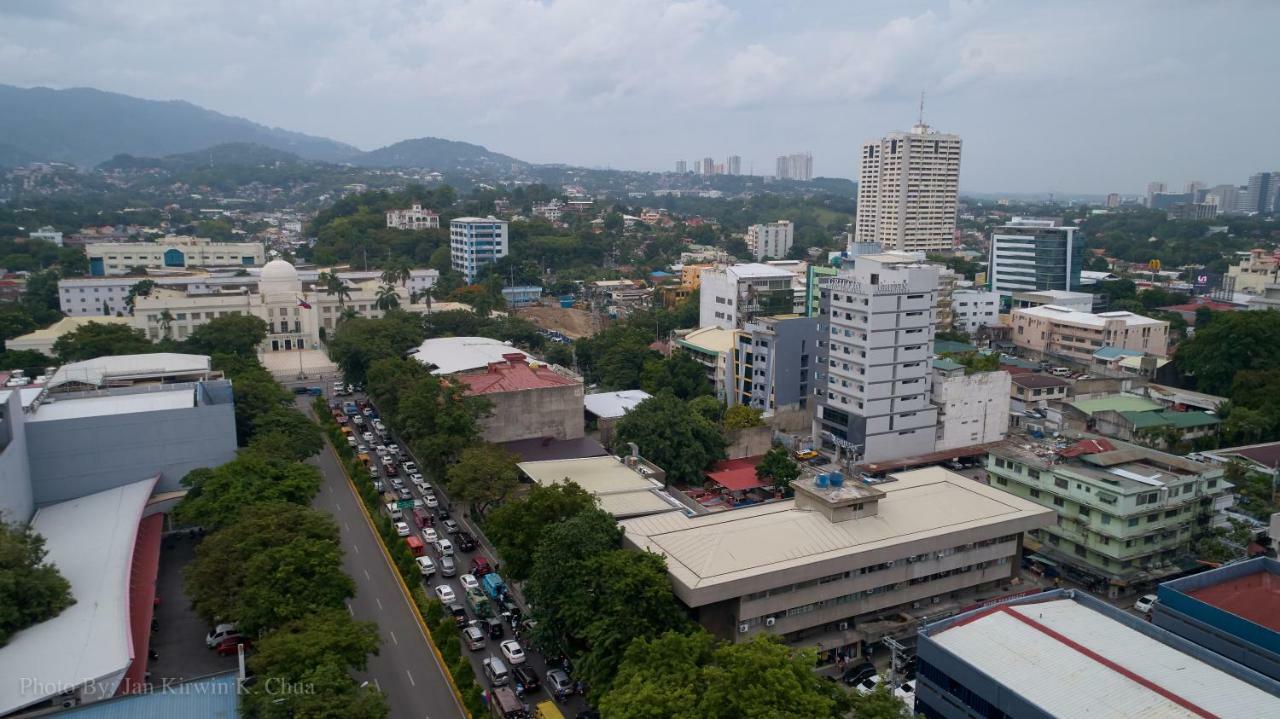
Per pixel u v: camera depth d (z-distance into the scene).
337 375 182.88
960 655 60.25
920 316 122.31
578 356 181.75
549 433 122.94
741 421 128.75
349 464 117.50
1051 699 54.25
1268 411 130.25
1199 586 71.25
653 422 114.06
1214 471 93.31
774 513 81.69
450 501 108.81
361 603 82.38
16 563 64.69
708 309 192.88
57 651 59.22
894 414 123.81
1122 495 85.88
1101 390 153.62
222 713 52.56
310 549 68.19
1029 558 95.94
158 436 96.00
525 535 77.81
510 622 79.31
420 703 66.44
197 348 169.88
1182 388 167.50
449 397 110.94
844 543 75.56
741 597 69.12
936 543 78.56
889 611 78.81
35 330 183.12
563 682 67.94
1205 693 54.66
